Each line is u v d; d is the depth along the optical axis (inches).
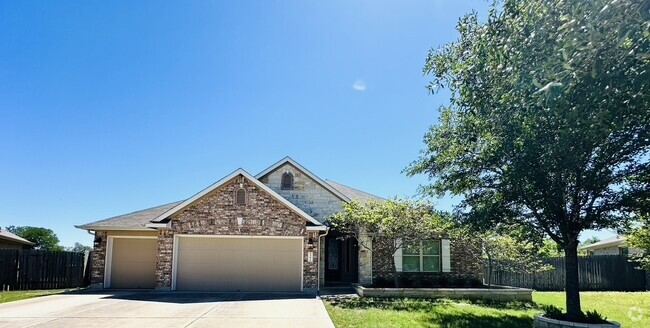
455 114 442.9
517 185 375.2
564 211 384.8
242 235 701.3
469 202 446.0
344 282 825.5
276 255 705.0
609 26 168.2
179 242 702.5
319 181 835.4
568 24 176.9
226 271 697.6
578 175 366.0
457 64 321.4
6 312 476.4
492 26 252.4
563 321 380.2
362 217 658.8
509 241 673.0
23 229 1715.1
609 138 323.6
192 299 584.4
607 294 755.4
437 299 617.9
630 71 181.8
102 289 742.5
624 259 896.3
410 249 745.6
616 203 371.2
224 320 426.0
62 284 847.1
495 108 295.0
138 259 775.7
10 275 772.6
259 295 637.3
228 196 710.5
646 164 350.9
